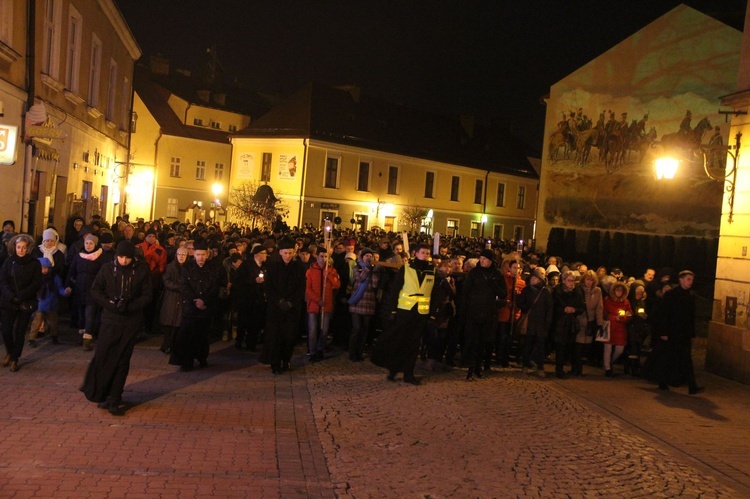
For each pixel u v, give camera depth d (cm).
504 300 1234
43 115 1580
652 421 1015
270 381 1073
